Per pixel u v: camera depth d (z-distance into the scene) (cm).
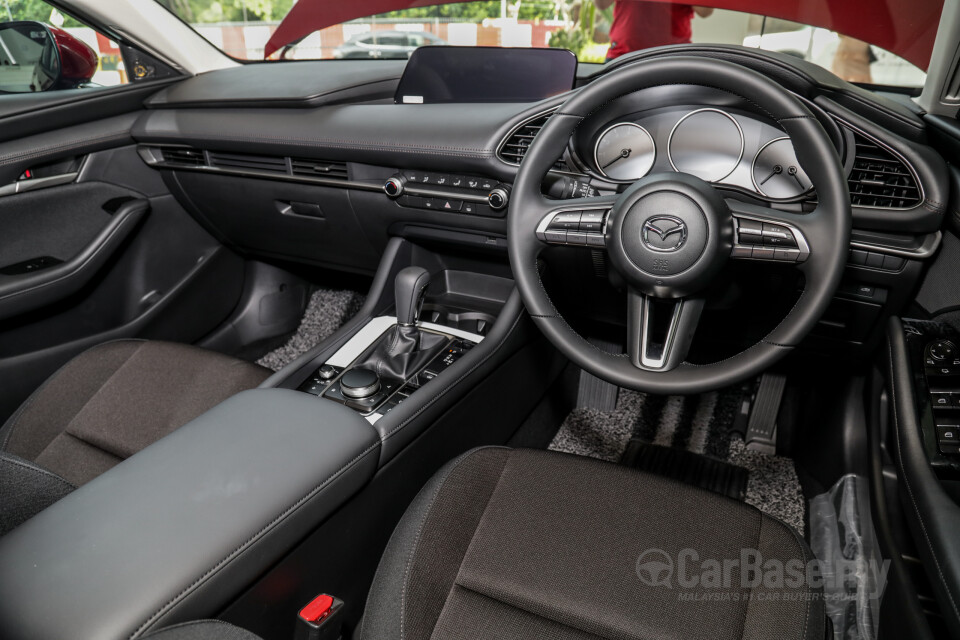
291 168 148
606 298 139
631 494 89
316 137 138
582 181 115
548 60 131
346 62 186
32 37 152
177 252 181
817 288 87
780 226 87
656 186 86
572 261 131
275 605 76
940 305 108
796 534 86
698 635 73
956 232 99
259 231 171
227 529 66
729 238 87
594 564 80
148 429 113
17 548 62
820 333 127
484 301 155
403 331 116
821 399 158
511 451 97
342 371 111
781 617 75
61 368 126
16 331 149
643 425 179
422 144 127
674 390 94
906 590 92
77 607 57
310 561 82
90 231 162
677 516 86
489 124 122
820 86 107
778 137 106
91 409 117
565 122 94
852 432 141
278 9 189
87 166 159
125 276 170
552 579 78
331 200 147
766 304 120
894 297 114
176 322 183
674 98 107
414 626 74
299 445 80
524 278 100
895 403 96
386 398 102
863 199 108
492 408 131
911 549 100
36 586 58
